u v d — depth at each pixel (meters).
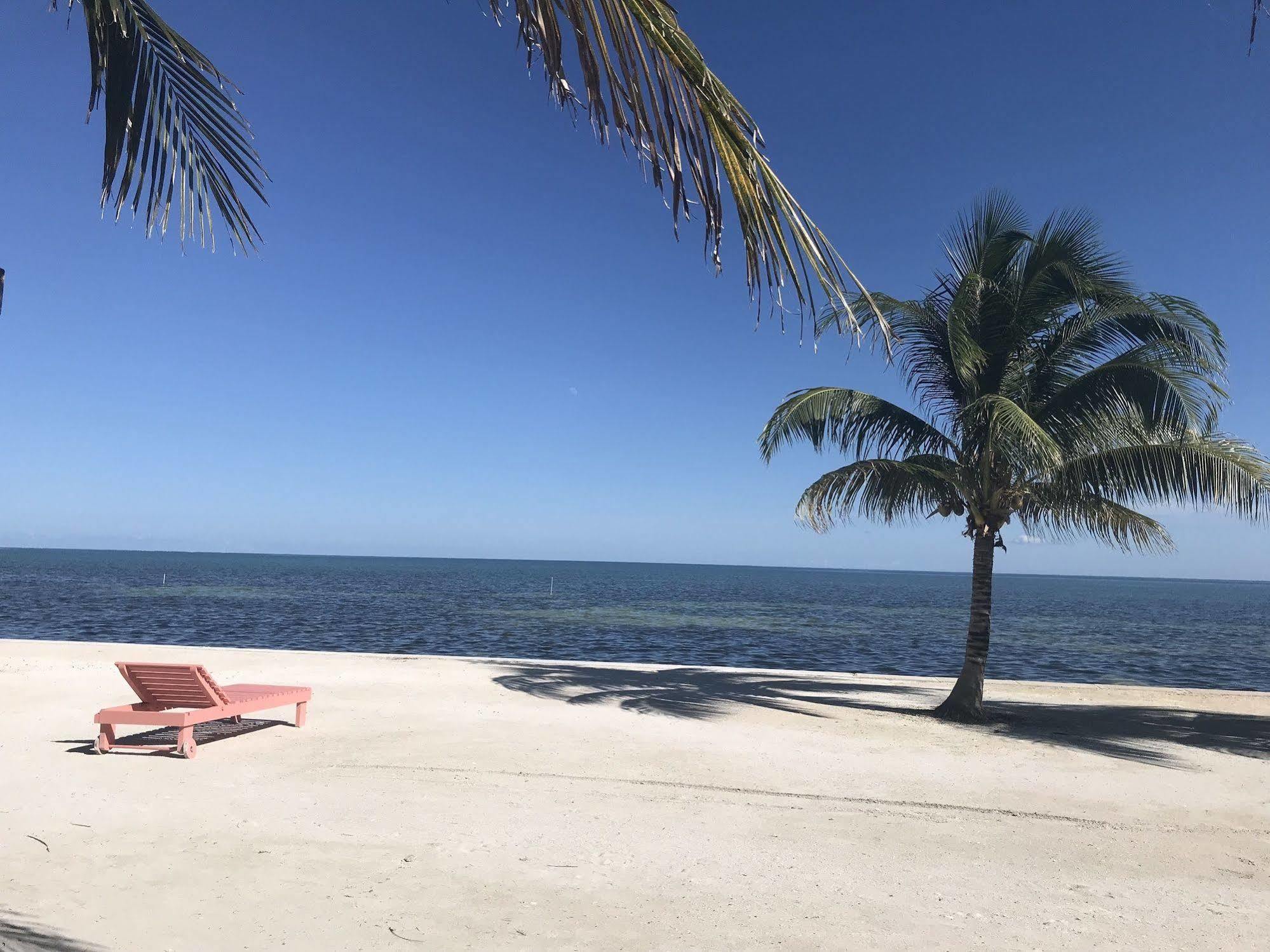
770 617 51.38
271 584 82.00
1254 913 5.19
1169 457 10.59
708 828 6.65
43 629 31.02
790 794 7.68
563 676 14.52
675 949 4.48
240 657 16.02
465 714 11.00
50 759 8.20
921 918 4.99
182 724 8.34
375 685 13.12
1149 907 5.25
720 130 1.88
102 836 6.05
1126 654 32.91
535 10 1.94
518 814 6.85
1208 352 10.92
